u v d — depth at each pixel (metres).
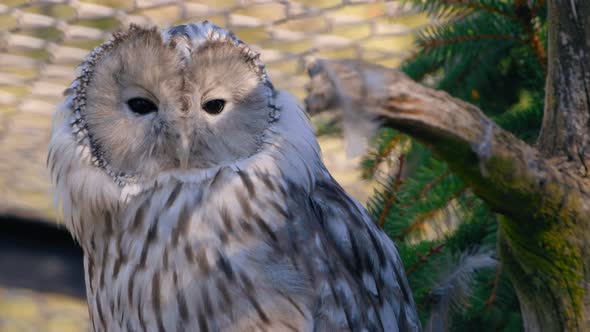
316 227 3.83
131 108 3.82
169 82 3.81
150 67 3.81
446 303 3.80
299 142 3.85
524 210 3.64
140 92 3.82
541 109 3.89
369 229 3.87
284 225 3.82
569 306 3.67
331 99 3.54
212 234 3.81
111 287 3.84
